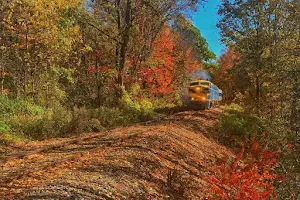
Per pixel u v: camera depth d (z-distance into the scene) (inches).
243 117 832.9
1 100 624.1
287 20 796.6
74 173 287.1
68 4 812.6
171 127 603.5
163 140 470.9
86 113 679.1
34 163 332.2
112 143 430.0
